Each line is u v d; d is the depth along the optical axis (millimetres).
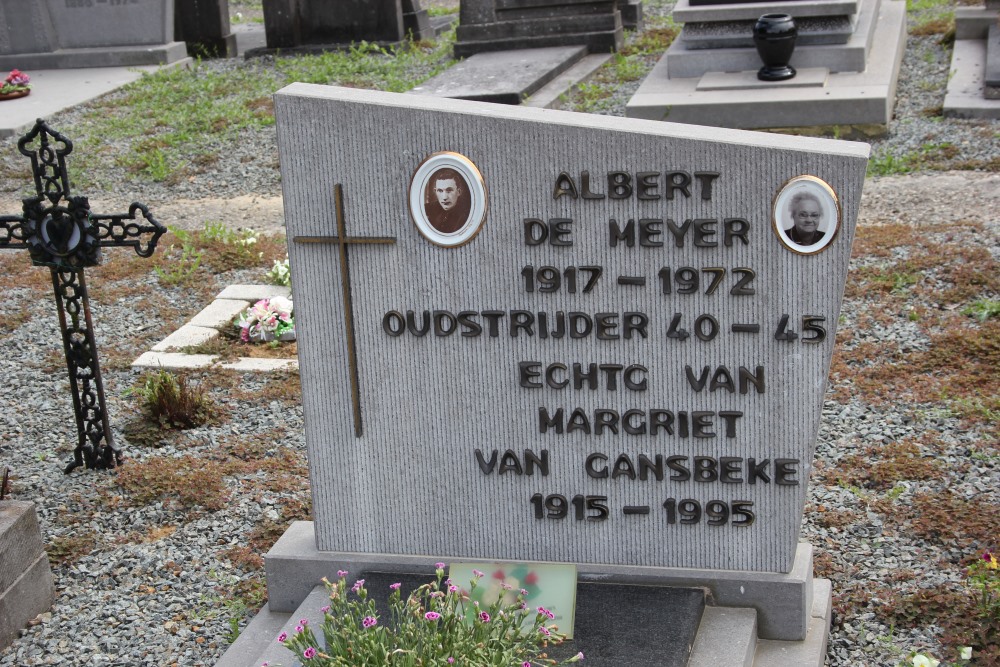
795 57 12805
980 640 4531
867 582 5016
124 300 9359
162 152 13609
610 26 15750
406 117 4395
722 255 4289
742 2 12992
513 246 4457
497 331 4570
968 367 6883
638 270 4379
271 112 14711
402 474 4832
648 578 4625
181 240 10484
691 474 4559
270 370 7859
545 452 4676
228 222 11328
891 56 13133
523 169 4359
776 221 4191
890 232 9086
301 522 5285
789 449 4441
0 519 5152
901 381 6816
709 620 4473
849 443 6219
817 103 11859
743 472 4508
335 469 4879
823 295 4238
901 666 4461
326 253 4621
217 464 6609
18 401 7676
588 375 4543
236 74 16875
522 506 4766
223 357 8094
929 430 6238
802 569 4527
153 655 4938
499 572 4613
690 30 13312
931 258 8406
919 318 7602
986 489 5609
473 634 3996
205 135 14078
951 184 10227
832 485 5836
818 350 4301
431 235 4500
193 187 12578
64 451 6941
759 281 4285
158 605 5312
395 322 4648
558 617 4391
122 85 16656
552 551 4797
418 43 17812
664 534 4660
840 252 4168
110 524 6070
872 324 7598
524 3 15953
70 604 5375
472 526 4844
